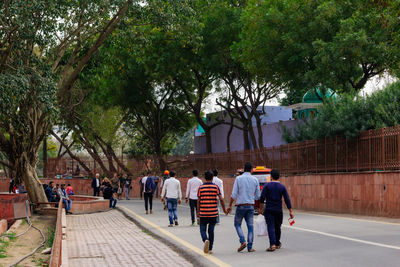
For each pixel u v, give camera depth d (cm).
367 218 1795
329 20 2778
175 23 2567
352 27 2539
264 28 2994
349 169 2077
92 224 2009
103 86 4678
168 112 5081
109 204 2947
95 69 2938
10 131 2580
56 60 2547
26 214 2325
